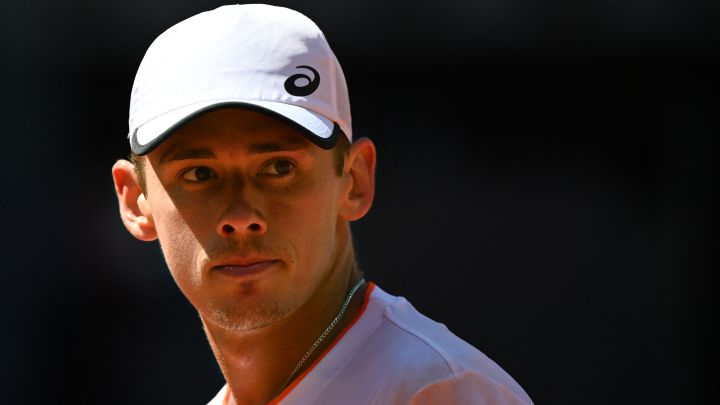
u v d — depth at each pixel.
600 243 27.89
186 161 7.45
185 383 27.86
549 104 27.81
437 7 26.34
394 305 8.27
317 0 25.94
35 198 27.98
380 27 26.38
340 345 7.90
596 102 27.62
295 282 7.51
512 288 28.14
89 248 28.33
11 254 27.92
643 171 27.77
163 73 7.73
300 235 7.50
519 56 27.20
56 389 27.70
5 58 27.22
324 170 7.67
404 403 7.38
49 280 28.06
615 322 27.69
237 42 7.70
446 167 28.28
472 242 28.34
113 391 27.88
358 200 8.40
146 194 8.10
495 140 28.22
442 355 7.56
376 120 27.97
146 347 27.98
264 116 7.43
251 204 7.34
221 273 7.41
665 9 25.72
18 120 27.69
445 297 28.05
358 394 7.62
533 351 27.64
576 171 28.12
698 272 27.33
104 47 27.30
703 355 26.86
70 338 27.92
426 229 28.08
